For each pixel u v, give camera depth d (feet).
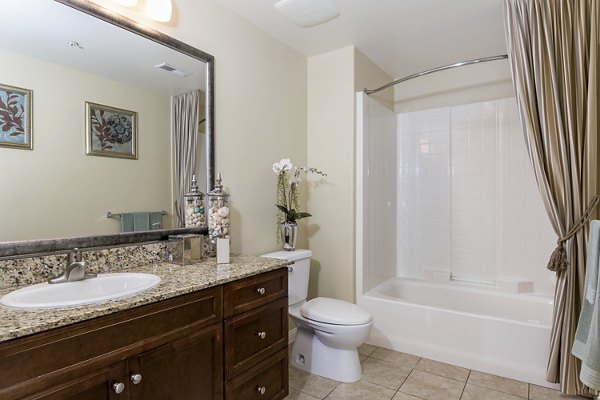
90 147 4.91
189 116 6.35
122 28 5.32
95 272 4.87
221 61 7.06
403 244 11.25
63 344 3.05
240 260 6.11
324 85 9.53
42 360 2.92
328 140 9.45
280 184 8.52
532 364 6.76
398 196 11.35
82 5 4.80
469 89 10.32
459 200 10.32
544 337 6.66
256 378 5.30
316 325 6.98
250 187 7.80
